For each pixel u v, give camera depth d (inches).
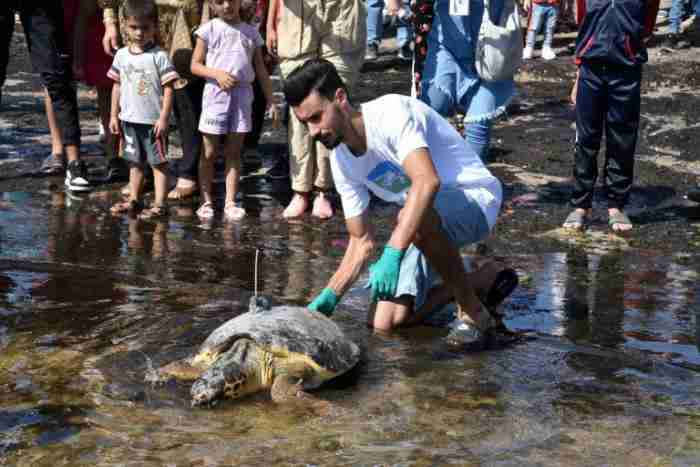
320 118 153.3
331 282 172.7
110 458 126.9
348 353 157.9
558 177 315.3
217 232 255.0
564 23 585.3
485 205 178.5
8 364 159.8
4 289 202.8
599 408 146.3
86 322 182.2
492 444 132.7
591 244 246.8
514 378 158.2
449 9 241.1
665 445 133.4
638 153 341.1
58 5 290.7
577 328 185.5
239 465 125.0
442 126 172.2
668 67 472.1
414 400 148.3
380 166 164.2
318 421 139.6
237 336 151.5
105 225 259.1
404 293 181.8
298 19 266.5
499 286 187.2
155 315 186.5
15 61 513.7
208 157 267.4
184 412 142.2
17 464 125.0
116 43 282.4
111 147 307.0
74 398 146.3
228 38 263.3
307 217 272.5
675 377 159.6
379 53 530.3
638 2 243.9
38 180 305.6
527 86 454.6
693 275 221.3
